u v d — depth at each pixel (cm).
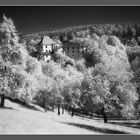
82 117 5669
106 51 13212
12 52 3534
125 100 3400
